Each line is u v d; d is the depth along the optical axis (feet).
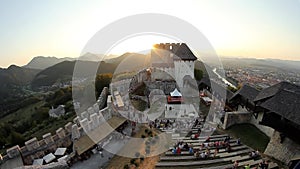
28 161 71.97
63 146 82.28
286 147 77.30
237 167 69.05
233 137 98.07
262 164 70.59
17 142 128.16
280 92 86.63
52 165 64.44
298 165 64.28
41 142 76.48
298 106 73.82
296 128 72.54
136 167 67.62
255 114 106.32
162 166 67.72
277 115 82.28
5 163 65.16
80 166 69.05
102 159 72.43
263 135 98.63
